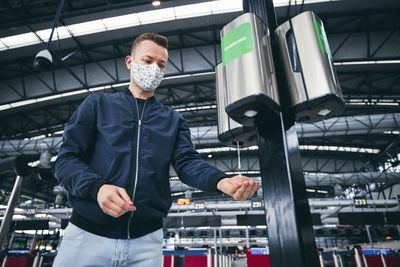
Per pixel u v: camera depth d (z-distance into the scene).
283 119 0.75
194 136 7.59
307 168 13.73
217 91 0.94
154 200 0.65
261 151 0.78
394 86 7.71
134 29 5.77
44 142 7.59
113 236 0.60
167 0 4.97
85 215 0.60
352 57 6.05
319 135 7.62
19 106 7.48
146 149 0.69
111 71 6.59
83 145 0.66
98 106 0.72
